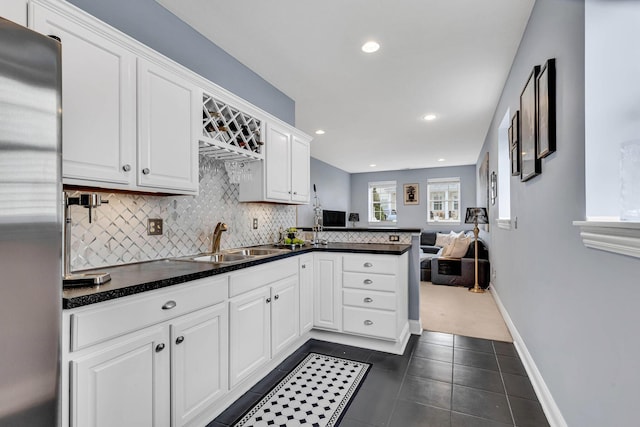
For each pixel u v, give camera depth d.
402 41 2.43
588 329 1.28
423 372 2.25
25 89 0.75
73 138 1.32
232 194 2.68
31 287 0.76
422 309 3.86
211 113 2.12
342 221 8.12
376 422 1.70
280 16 2.13
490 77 3.05
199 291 1.60
